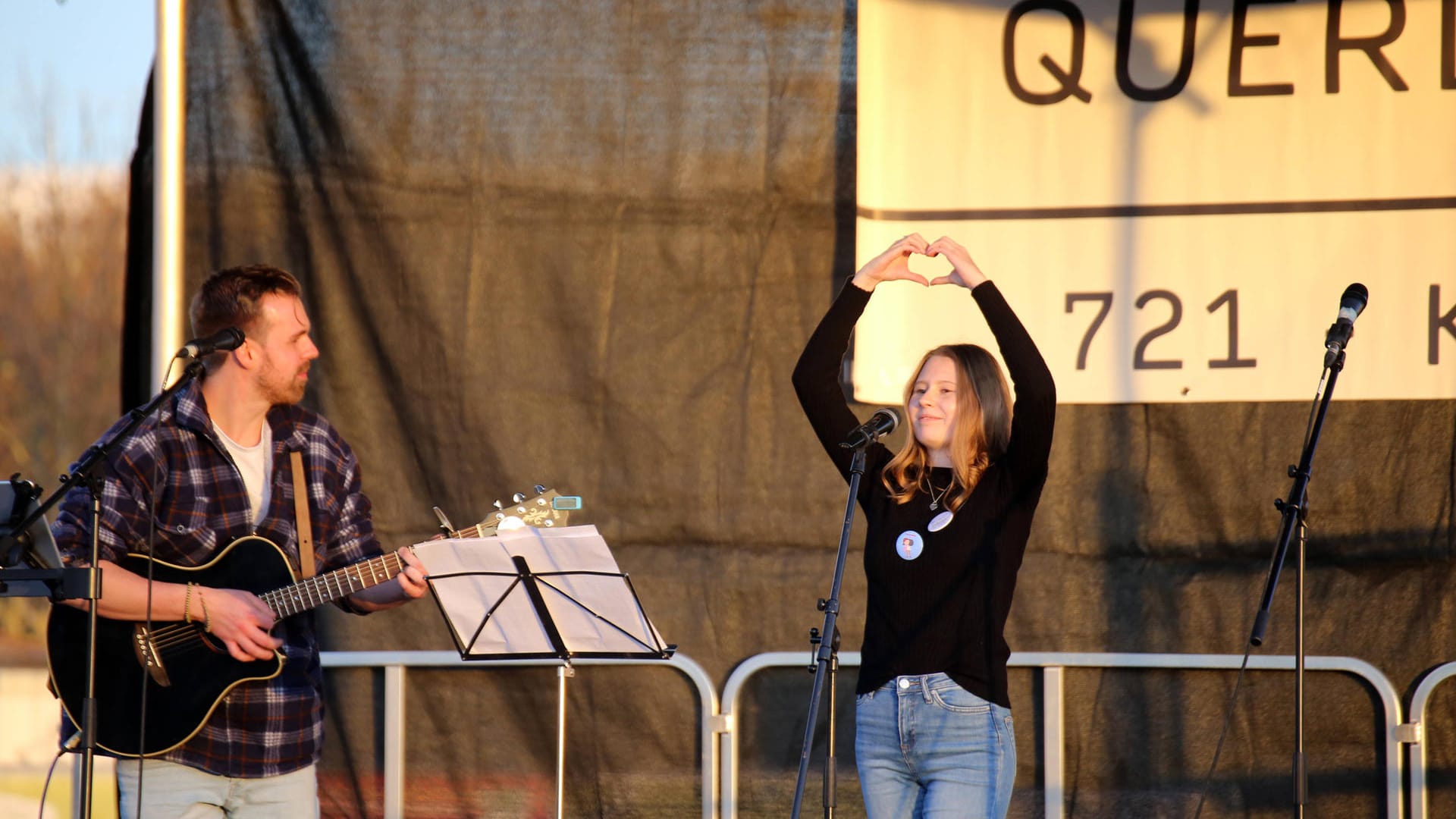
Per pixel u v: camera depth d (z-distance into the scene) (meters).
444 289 15.68
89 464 11.51
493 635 12.76
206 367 12.93
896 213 15.37
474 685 15.59
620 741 15.43
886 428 11.20
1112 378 15.06
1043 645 15.06
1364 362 14.73
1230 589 14.85
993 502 11.68
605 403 15.59
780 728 15.33
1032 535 15.18
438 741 15.54
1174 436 14.98
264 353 12.79
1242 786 14.70
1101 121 15.11
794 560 15.38
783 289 15.49
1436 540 14.59
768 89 15.56
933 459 12.20
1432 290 14.64
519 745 15.48
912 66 15.38
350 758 15.59
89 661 11.38
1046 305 15.13
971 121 15.27
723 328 15.55
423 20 15.77
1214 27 14.96
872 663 11.61
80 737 12.35
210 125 15.80
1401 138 14.70
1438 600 14.56
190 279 15.72
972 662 11.33
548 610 12.46
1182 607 14.91
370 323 15.73
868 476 12.33
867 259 15.38
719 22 15.62
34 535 11.52
